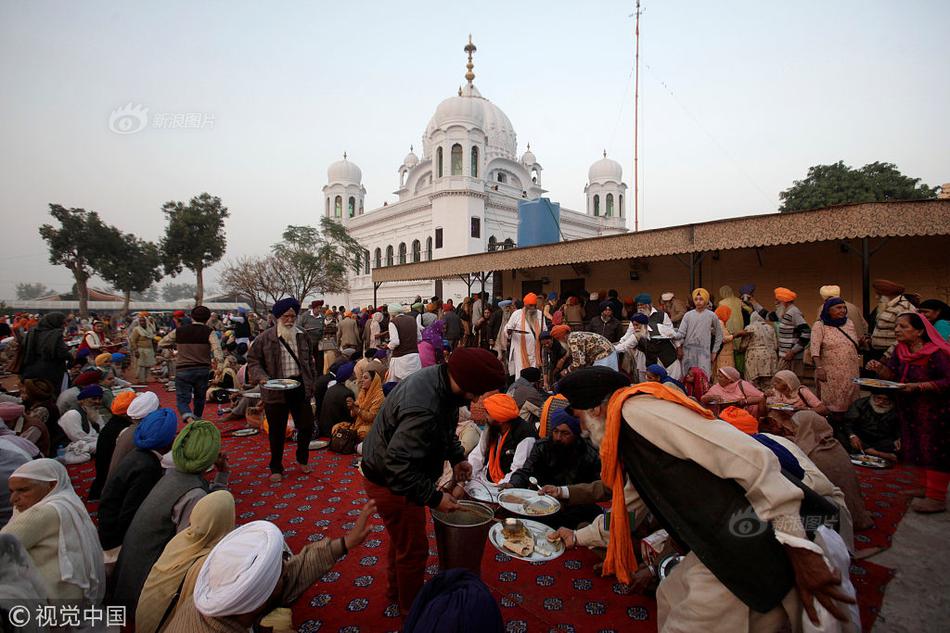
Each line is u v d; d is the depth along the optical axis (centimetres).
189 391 637
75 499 234
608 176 4216
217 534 219
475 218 3098
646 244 882
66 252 3656
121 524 280
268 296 3100
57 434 531
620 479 211
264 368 476
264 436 636
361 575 299
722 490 165
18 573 184
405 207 3422
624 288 1177
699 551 168
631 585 266
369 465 232
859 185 2527
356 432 559
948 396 360
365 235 3903
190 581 199
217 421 712
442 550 251
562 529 276
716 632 167
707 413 174
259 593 176
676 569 195
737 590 161
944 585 269
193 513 218
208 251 3675
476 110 3162
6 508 283
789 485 156
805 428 365
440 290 2395
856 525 341
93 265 3756
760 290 968
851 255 862
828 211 679
